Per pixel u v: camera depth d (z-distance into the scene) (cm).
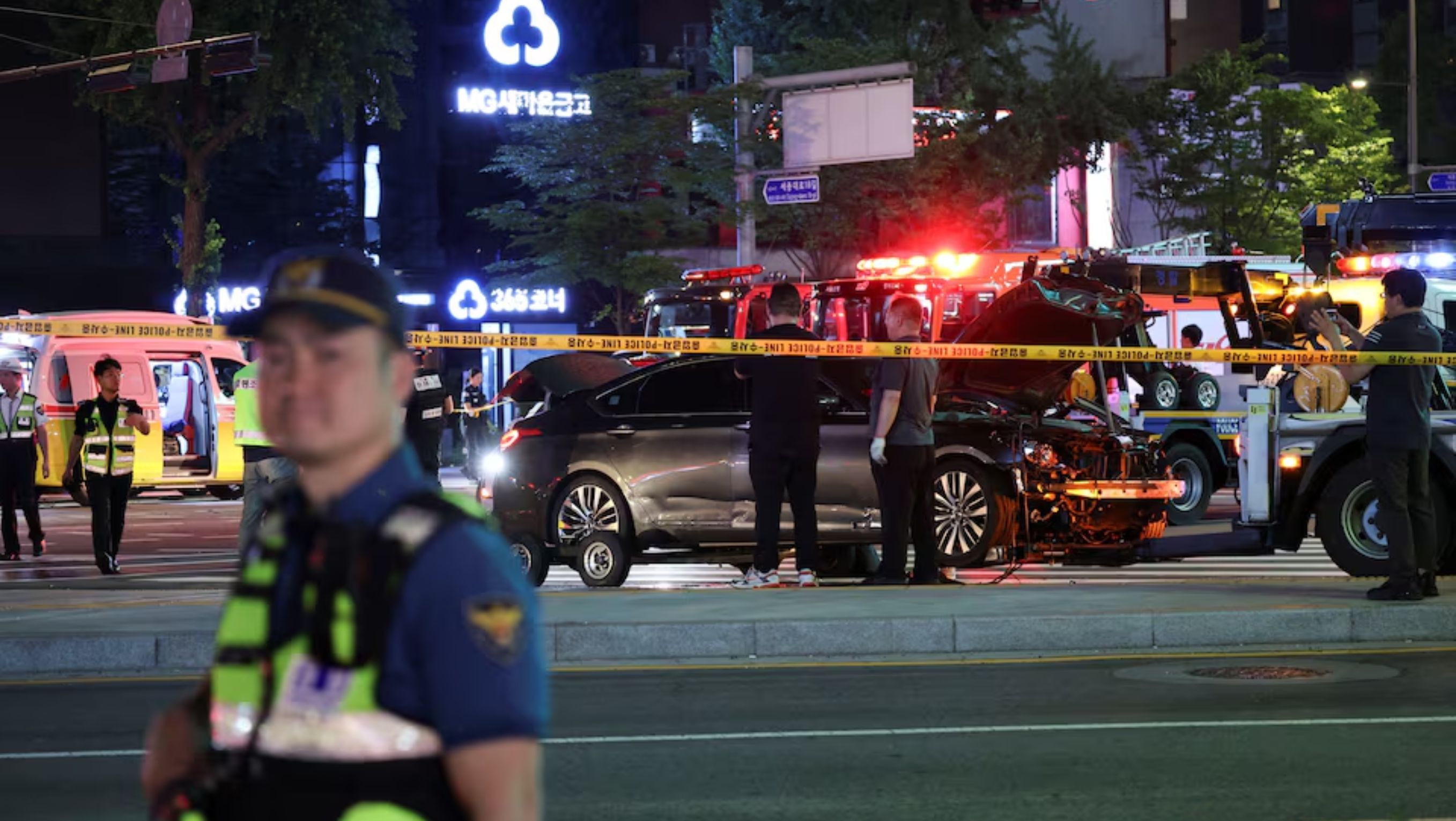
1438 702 2798
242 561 727
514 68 14312
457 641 684
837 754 2441
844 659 3366
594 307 13900
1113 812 2086
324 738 691
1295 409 4084
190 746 729
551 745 2523
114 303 13762
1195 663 3253
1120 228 15875
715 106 11150
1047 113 13500
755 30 13950
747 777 2300
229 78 12712
